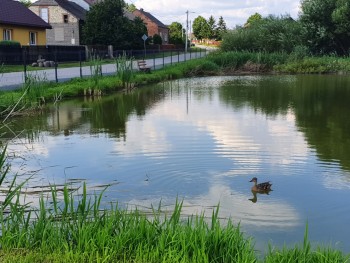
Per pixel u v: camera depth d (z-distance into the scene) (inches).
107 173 295.9
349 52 1610.5
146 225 181.2
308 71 1363.2
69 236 180.9
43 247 170.1
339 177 287.4
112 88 836.0
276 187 267.4
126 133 432.5
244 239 186.7
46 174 296.4
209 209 232.1
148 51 1962.4
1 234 187.0
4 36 1413.6
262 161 323.3
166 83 1031.0
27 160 332.2
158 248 165.5
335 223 216.8
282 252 170.6
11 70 1021.2
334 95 767.7
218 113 565.6
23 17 1525.6
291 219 220.7
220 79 1152.2
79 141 396.5
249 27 1727.4
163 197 249.4
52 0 2018.9
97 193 255.0
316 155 342.0
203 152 347.6
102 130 450.6
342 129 451.8
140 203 239.8
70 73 999.6
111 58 1573.6
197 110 594.6
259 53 1419.8
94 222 184.4
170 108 615.8
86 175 293.1
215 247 166.2
